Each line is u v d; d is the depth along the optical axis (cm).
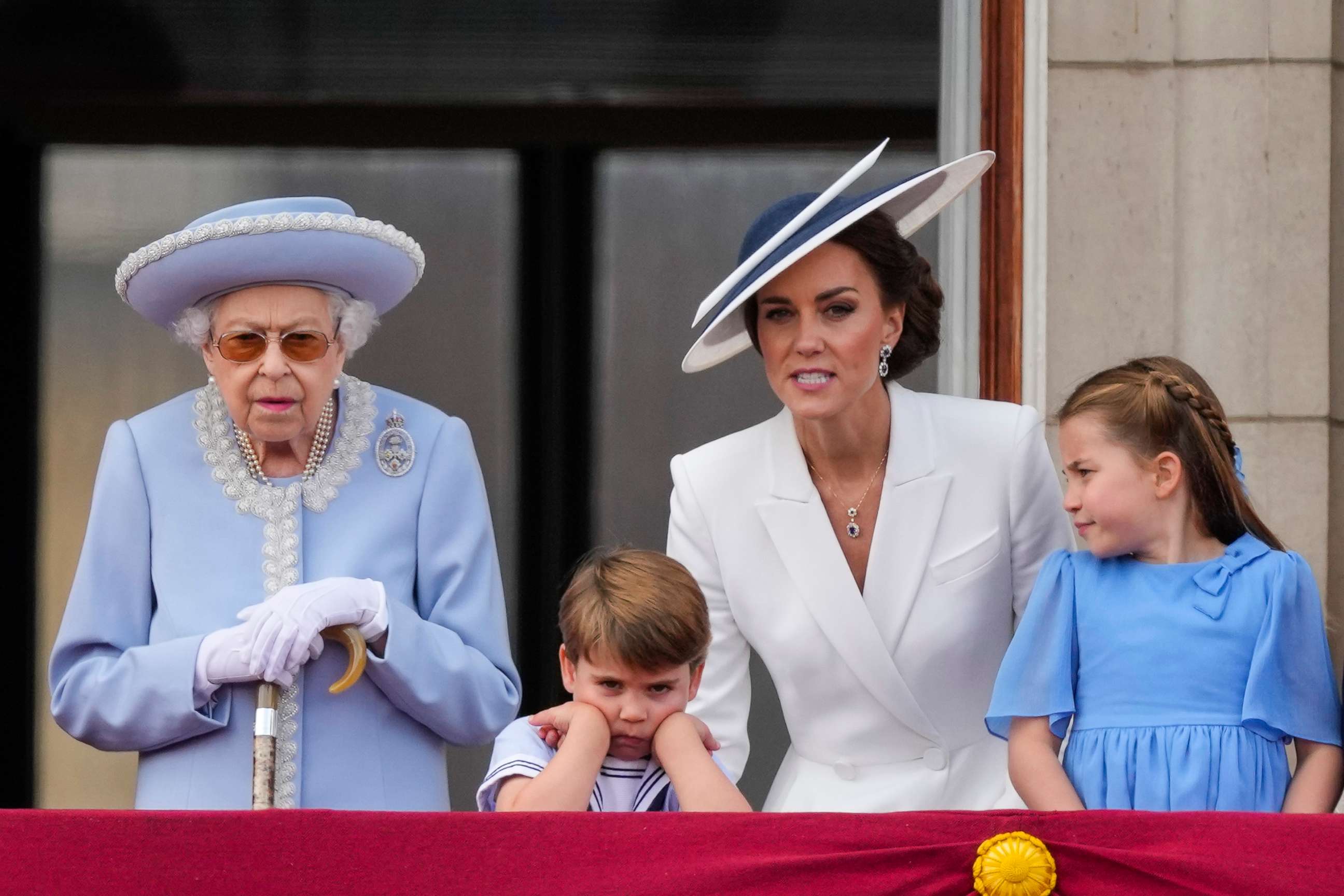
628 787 1129
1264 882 902
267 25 2383
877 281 1234
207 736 1158
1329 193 1775
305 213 1146
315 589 1136
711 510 1321
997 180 1798
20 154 2398
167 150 2409
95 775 2352
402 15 2370
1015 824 921
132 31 2389
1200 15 1784
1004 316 1794
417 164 2398
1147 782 1091
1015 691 1145
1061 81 1797
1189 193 1786
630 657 1105
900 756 1303
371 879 902
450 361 2364
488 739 1208
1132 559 1162
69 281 2395
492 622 1227
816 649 1289
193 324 1188
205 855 900
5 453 2369
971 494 1288
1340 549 1759
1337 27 1783
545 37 2359
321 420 1233
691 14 2352
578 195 2375
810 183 2355
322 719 1166
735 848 913
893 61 2339
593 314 2364
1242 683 1101
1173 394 1154
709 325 1281
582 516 2338
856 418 1289
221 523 1200
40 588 2355
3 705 2339
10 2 2384
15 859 894
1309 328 1767
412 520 1230
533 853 909
